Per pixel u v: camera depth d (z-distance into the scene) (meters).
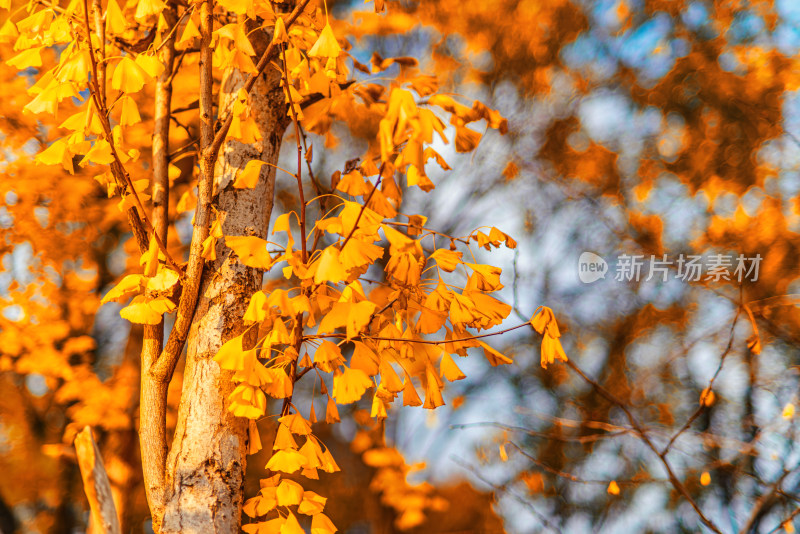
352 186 1.81
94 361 6.02
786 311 4.68
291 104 1.70
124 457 4.70
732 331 2.82
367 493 6.71
